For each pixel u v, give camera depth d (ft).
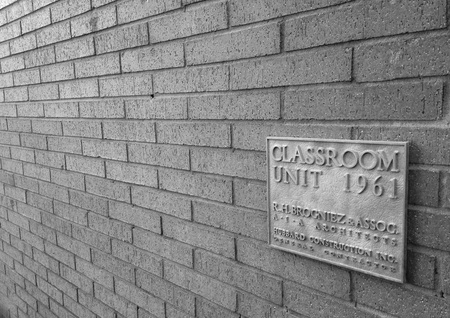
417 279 4.83
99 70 9.09
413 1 4.52
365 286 5.29
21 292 14.14
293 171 5.83
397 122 4.82
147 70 7.95
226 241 7.01
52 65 10.64
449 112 4.41
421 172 4.66
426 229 4.69
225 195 6.91
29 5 11.09
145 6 7.73
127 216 9.04
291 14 5.62
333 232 5.47
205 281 7.48
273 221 6.17
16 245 13.98
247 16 6.13
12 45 12.23
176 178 7.75
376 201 4.99
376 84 4.93
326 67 5.35
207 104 6.95
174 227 7.95
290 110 5.82
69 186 10.77
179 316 8.12
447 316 4.62
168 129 7.73
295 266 6.04
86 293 10.77
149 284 8.71
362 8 4.93
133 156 8.61
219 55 6.61
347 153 5.22
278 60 5.85
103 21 8.71
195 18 6.88
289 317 6.20
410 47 4.61
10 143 13.33
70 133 10.40
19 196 13.28
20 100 12.37
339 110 5.29
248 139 6.42
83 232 10.50
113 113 8.93
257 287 6.61
